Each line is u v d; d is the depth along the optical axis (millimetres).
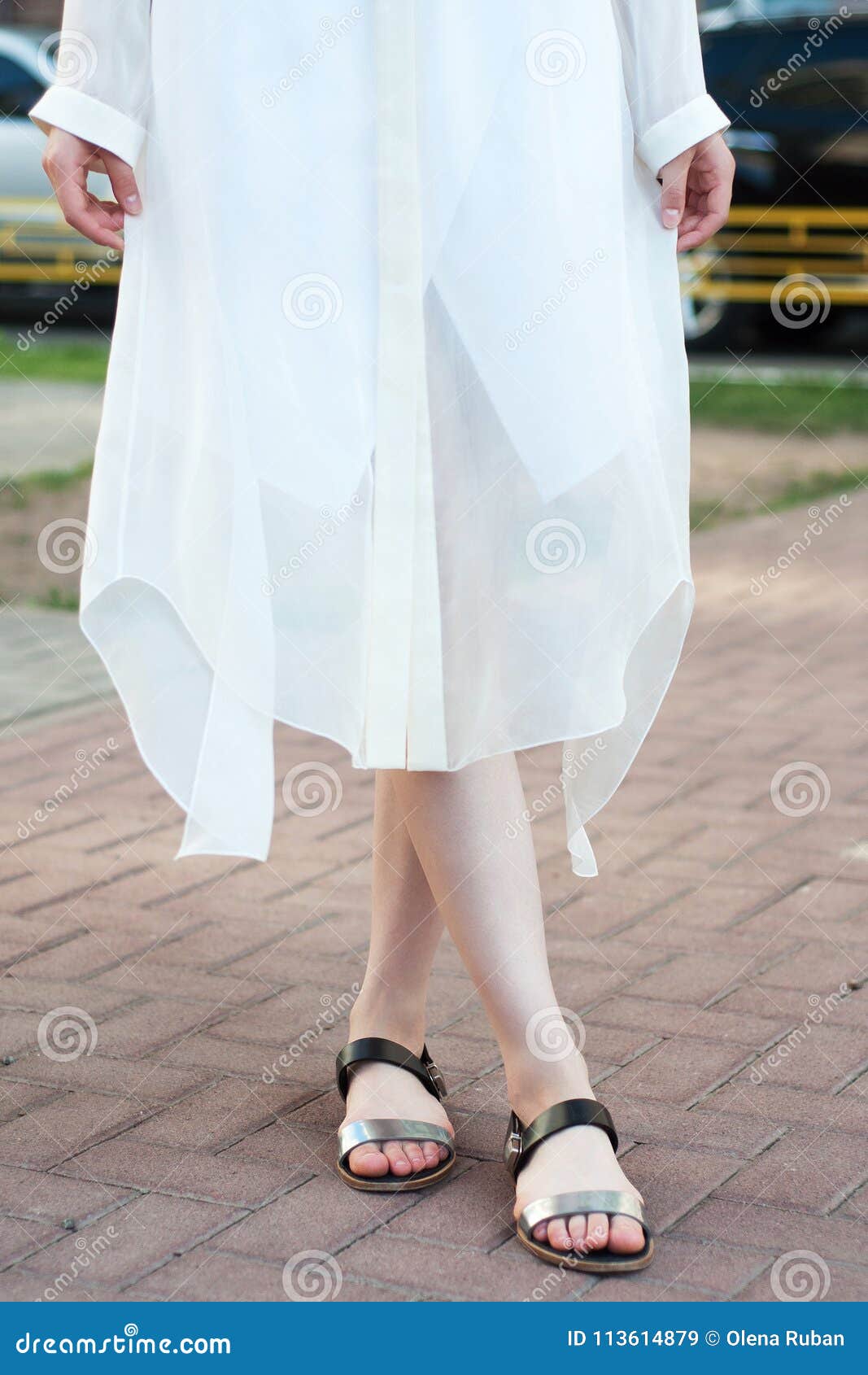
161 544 1759
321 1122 1956
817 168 9719
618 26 1753
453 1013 2260
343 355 1649
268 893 2711
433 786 1742
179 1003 2295
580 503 1687
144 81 1722
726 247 9953
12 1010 2268
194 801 1735
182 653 1773
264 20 1622
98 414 7691
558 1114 1719
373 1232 1695
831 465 7094
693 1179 1804
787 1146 1879
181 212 1697
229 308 1660
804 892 2699
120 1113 1972
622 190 1712
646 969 2396
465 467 1668
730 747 3520
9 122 10469
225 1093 2031
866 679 4023
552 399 1660
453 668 1695
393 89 1615
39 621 4547
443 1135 1822
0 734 3576
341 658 1692
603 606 1718
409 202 1623
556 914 2615
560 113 1641
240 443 1672
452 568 1680
